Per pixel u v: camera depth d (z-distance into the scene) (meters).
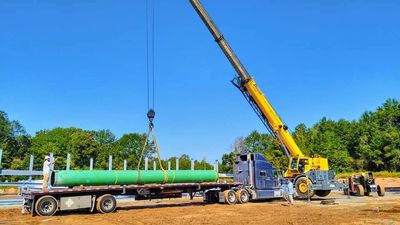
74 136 83.19
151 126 22.97
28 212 21.25
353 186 35.50
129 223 17.22
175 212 21.81
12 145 91.94
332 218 18.62
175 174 24.80
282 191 29.28
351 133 95.50
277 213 21.08
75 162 80.88
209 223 17.11
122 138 89.81
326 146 87.31
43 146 85.38
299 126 101.12
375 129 89.56
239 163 29.75
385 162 83.25
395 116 91.81
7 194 32.50
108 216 19.88
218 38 28.69
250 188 28.44
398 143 81.25
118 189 22.33
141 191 23.58
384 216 19.41
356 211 21.88
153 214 20.80
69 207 20.64
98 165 82.25
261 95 30.05
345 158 85.81
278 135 30.81
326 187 31.28
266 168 29.25
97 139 96.88
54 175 21.09
